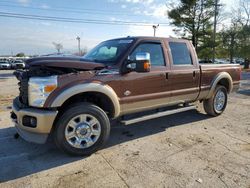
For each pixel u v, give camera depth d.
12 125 5.16
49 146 4.04
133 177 3.06
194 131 4.85
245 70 28.75
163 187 2.84
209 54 27.75
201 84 5.30
